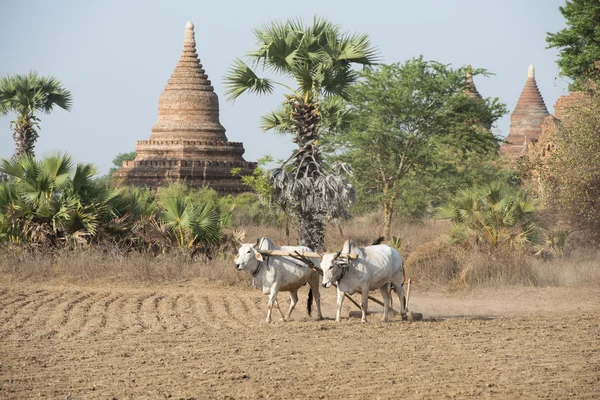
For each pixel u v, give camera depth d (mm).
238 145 97438
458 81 65375
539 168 50344
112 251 40656
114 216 43125
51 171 41750
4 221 40969
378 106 64375
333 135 65750
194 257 41625
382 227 64250
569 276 38719
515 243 40938
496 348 22109
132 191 45844
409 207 68625
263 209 65562
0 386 18109
